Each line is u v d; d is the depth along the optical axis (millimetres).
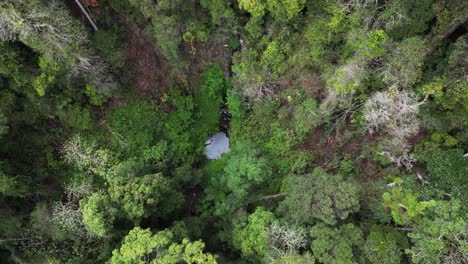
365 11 17844
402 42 17578
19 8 16203
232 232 19688
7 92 20438
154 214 20094
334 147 22953
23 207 21516
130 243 16422
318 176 18469
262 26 20906
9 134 21797
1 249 20719
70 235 20438
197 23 20859
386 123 19219
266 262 17141
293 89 22141
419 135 20172
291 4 16938
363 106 19891
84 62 19328
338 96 19016
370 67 18750
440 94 17125
